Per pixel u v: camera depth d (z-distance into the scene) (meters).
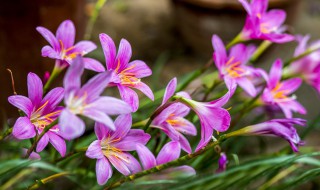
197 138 0.86
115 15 1.75
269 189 0.86
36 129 0.63
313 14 1.96
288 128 0.62
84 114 0.57
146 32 1.73
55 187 0.94
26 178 0.92
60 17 1.03
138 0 1.86
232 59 0.77
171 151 0.62
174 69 1.60
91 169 0.83
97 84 0.57
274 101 0.80
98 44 1.58
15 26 1.01
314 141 1.32
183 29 1.66
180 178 0.81
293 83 0.80
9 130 0.64
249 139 1.26
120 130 0.62
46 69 1.07
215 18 1.55
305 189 1.06
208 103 0.63
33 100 0.63
